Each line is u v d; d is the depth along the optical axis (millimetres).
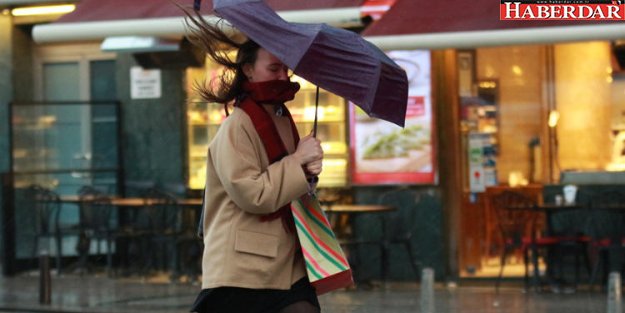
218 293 12367
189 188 41219
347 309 32312
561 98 37344
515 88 37594
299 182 12086
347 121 38844
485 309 31906
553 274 35781
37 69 43719
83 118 42750
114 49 38062
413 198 37656
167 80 41312
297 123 39312
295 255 12586
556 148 37406
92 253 43531
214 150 12344
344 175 38875
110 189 42406
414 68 37438
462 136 37688
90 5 31562
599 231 35625
